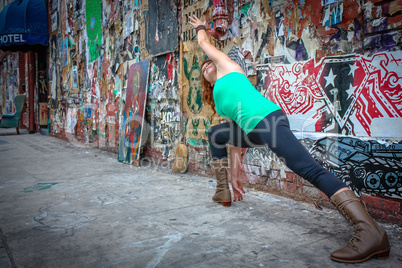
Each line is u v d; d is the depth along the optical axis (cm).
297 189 299
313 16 277
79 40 880
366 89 242
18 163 560
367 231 178
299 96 292
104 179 417
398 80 224
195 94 429
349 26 252
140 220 253
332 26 263
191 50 432
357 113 249
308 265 174
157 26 510
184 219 254
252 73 338
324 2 267
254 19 333
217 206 288
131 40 607
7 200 319
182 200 310
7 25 1095
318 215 259
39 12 1130
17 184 392
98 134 768
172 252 193
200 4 409
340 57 259
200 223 245
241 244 204
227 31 368
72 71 936
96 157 634
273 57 315
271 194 324
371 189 242
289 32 298
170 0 469
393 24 225
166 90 498
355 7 247
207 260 182
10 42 1099
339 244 201
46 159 607
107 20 710
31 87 1309
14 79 1752
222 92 229
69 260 185
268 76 321
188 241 210
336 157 264
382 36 232
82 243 209
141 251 195
